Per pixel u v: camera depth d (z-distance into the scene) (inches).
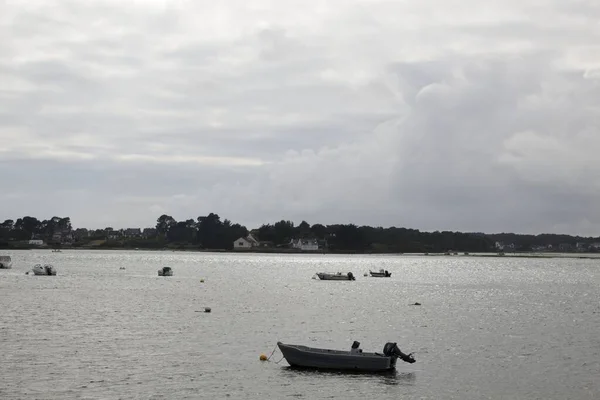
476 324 3363.7
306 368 2186.3
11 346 2488.9
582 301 4822.8
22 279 6210.6
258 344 2623.0
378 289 5816.9
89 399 1811.0
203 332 2901.1
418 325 3289.9
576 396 1930.4
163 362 2251.5
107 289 5172.2
